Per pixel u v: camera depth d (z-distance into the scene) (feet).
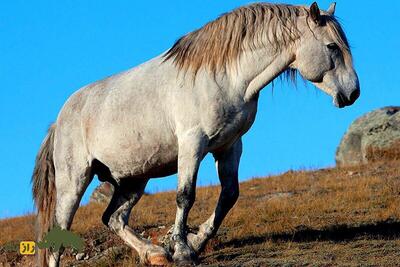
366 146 100.58
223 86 38.34
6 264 53.11
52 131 45.70
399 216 53.88
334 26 38.73
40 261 43.80
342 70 38.47
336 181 77.92
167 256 39.73
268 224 54.75
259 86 38.81
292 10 39.37
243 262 40.01
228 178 40.42
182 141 38.45
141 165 41.47
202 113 38.14
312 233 49.11
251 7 39.70
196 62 38.83
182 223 38.70
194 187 38.19
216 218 40.65
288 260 39.27
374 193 65.00
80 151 43.68
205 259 42.29
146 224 62.85
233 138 39.19
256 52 38.81
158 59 41.73
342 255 40.32
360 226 50.55
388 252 40.45
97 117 42.55
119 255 47.39
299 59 38.88
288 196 70.90
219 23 39.29
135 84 41.45
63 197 44.16
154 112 40.01
